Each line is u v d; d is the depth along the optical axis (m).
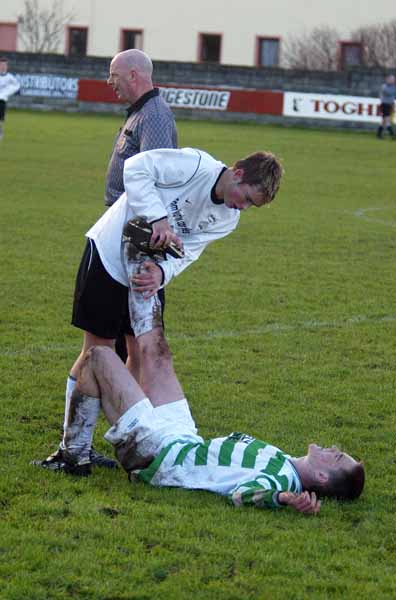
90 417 7.48
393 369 11.19
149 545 6.33
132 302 7.70
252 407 9.56
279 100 49.59
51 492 7.13
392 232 21.31
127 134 9.03
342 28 70.44
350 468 7.25
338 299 14.66
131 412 7.31
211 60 73.06
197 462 7.30
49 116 48.88
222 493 7.20
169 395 7.57
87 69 52.81
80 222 20.33
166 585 5.80
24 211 21.39
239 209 7.50
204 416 9.21
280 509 7.06
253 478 7.11
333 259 17.92
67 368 10.54
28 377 10.13
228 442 7.35
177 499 7.10
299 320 13.27
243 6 71.56
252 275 16.11
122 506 6.91
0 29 76.31
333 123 49.25
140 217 7.43
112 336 7.99
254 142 39.81
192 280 15.48
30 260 16.20
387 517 7.07
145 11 73.19
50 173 28.38
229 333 12.41
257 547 6.38
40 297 13.70
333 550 6.46
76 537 6.38
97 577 5.86
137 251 7.48
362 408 9.72
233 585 5.85
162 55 73.38
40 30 75.44
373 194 27.66
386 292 15.29
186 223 7.68
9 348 11.19
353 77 49.66
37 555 6.06
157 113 8.86
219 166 7.53
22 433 8.45
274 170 7.38
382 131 46.06
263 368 10.96
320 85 50.22
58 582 5.78
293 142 41.25
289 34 71.25
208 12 72.19
